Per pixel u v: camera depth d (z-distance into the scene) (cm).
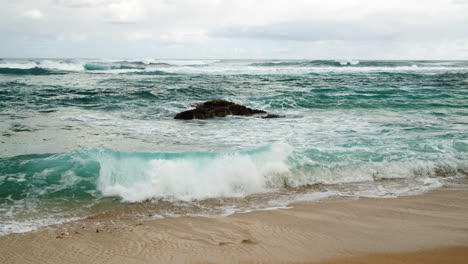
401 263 400
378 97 1967
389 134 1114
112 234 498
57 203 616
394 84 2728
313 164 788
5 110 1482
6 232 506
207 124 1303
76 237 488
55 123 1253
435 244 451
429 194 669
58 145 955
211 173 704
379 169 789
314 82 2900
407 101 1830
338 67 5462
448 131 1152
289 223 534
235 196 665
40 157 812
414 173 787
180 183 678
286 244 459
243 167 720
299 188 705
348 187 709
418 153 884
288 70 4575
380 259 411
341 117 1445
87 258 426
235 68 4834
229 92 2205
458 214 570
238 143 1007
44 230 514
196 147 954
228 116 1466
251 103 1806
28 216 565
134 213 584
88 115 1434
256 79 3153
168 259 418
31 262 420
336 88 2408
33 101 1738
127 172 695
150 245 460
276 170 741
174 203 631
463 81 2969
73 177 700
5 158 802
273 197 660
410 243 455
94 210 595
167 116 1460
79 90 2183
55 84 2520
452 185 721
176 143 1001
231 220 550
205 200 646
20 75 3372
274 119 1409
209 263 406
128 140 1030
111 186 671
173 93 2125
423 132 1140
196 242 468
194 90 2262
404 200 638
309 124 1301
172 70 4316
